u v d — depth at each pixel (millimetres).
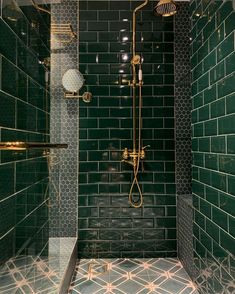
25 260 1158
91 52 2305
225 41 1177
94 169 2285
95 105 2295
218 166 1270
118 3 2318
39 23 1415
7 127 996
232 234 1131
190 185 2287
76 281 1870
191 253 1867
